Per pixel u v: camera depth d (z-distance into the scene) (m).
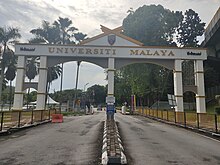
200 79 26.16
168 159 7.05
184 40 57.84
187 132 14.94
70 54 25.84
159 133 14.04
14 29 39.28
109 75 25.61
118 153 7.04
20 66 25.75
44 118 21.48
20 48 26.00
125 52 26.03
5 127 13.67
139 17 41.53
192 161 6.84
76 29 40.84
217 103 40.88
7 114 14.10
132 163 6.52
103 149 7.77
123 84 51.56
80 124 19.52
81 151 8.02
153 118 29.56
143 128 17.09
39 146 8.96
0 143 9.65
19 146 8.95
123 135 12.90
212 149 8.88
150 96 50.81
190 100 47.22
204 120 15.20
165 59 26.50
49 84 44.78
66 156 7.25
